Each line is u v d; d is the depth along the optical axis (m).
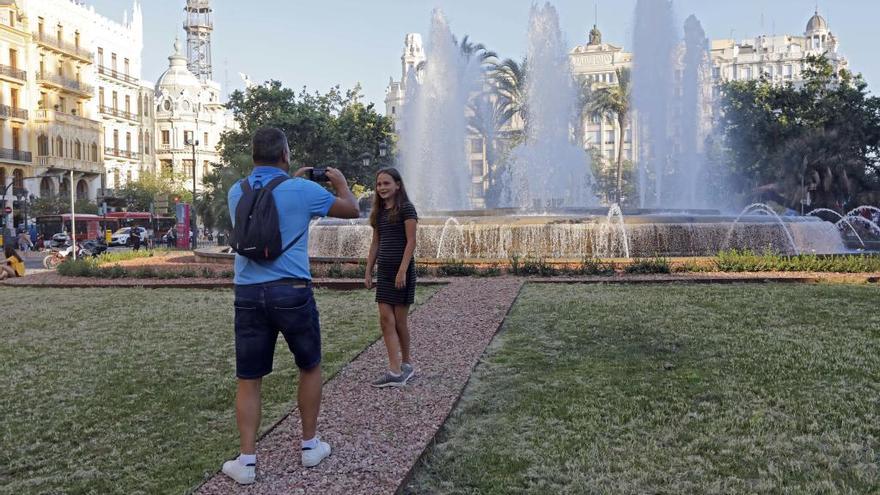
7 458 4.11
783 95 42.09
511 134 47.62
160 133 76.31
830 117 40.34
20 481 3.76
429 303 8.87
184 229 35.25
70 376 5.95
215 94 88.75
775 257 12.36
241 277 3.51
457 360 5.84
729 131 44.38
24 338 7.79
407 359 5.25
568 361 5.96
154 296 11.29
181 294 11.50
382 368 5.66
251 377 3.48
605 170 59.81
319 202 3.56
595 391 5.09
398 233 5.11
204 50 100.56
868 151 41.19
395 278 5.05
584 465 3.79
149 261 19.52
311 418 3.62
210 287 12.38
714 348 6.34
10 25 47.19
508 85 39.50
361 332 7.62
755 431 4.23
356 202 3.74
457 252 15.15
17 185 47.84
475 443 4.12
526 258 13.17
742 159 43.56
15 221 46.81
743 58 95.38
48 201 47.09
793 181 38.97
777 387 5.10
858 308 8.30
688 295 9.58
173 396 5.27
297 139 42.38
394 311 5.13
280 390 5.31
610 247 14.68
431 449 3.96
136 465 3.92
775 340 6.61
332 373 5.61
